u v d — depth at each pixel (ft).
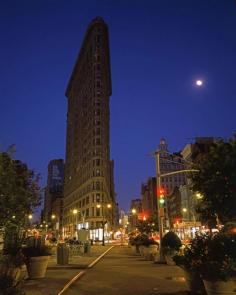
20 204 45.70
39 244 57.47
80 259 97.35
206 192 43.29
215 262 32.96
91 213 366.02
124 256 113.09
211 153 43.78
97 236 353.51
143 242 104.53
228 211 41.45
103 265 80.79
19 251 46.65
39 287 45.47
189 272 38.32
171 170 526.98
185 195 318.45
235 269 31.99
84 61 482.28
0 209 42.14
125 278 56.13
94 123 398.83
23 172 56.90
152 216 262.06
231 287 32.14
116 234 525.34
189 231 225.35
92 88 419.54
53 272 64.75
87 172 399.03
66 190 542.57
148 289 44.62
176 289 43.65
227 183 41.37
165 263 80.79
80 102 485.15
